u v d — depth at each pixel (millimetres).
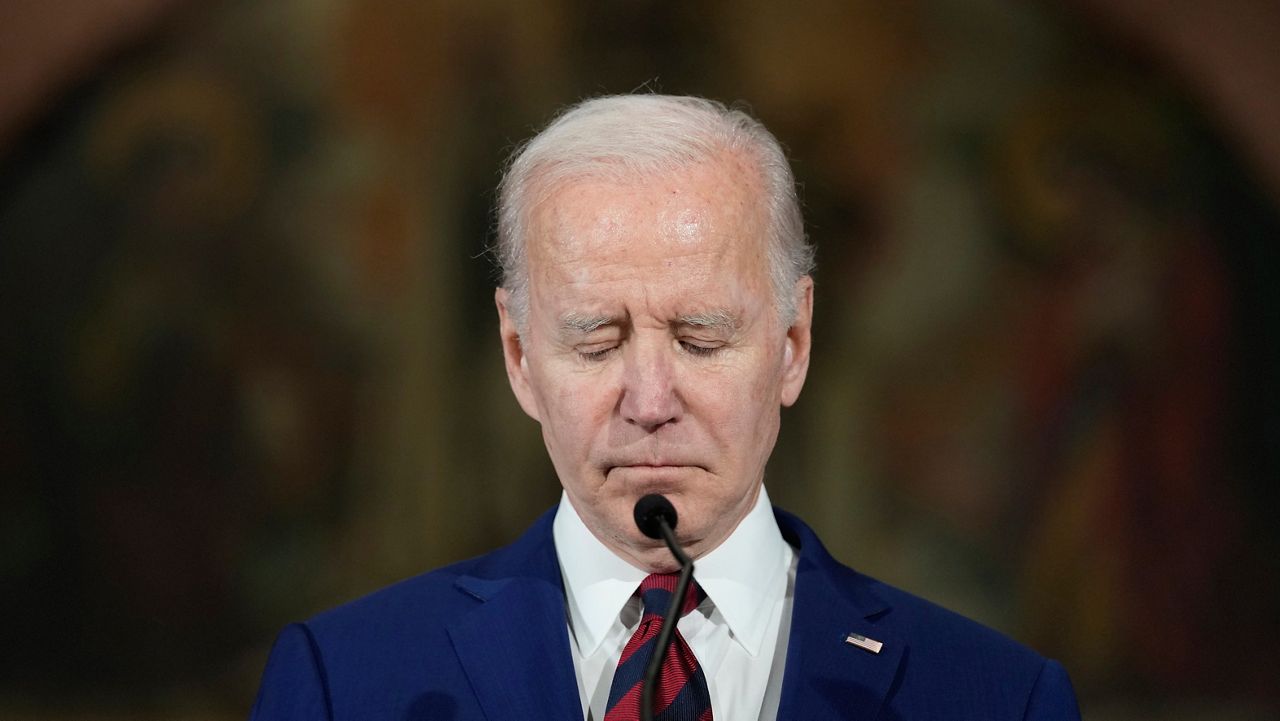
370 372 24578
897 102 24750
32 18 23266
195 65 24234
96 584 23859
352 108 24594
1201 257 24328
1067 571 24344
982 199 24781
